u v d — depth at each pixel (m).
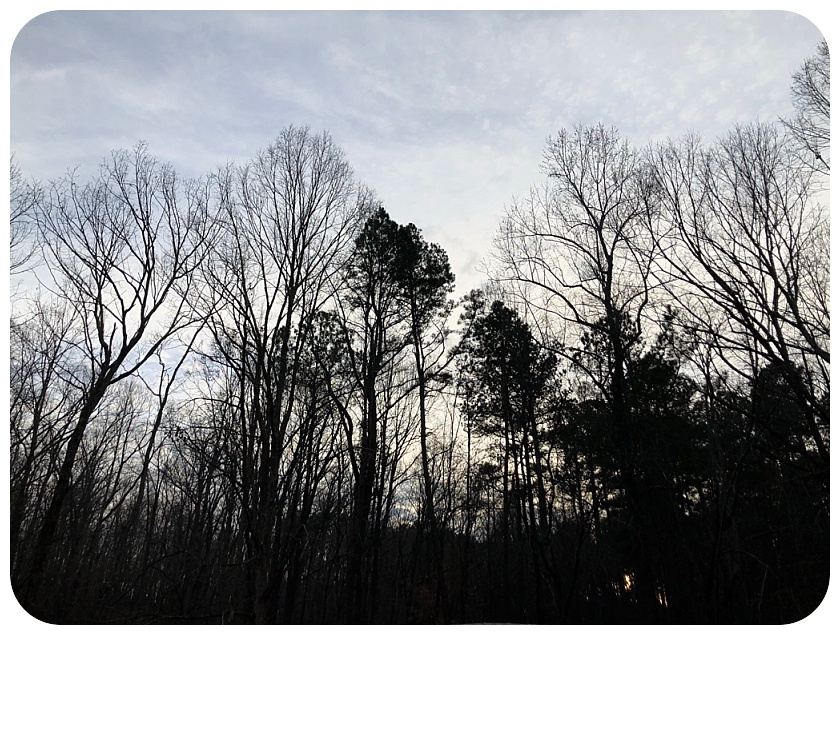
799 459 14.55
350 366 19.38
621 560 18.44
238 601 17.56
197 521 23.62
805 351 13.09
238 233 16.66
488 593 25.92
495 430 23.86
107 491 24.11
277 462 15.13
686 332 15.70
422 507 25.44
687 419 16.12
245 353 15.73
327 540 24.53
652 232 16.59
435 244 22.05
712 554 13.98
